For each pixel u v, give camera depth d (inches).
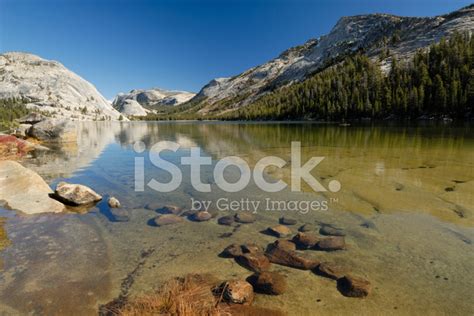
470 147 739.4
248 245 229.3
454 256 209.8
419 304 159.0
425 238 238.5
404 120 2335.1
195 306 154.1
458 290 171.0
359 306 158.1
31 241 244.2
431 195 345.1
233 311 151.3
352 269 194.1
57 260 212.8
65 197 339.6
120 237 252.5
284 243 229.8
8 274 193.9
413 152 672.4
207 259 212.7
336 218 287.4
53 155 758.5
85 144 1059.9
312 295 167.6
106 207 331.9
